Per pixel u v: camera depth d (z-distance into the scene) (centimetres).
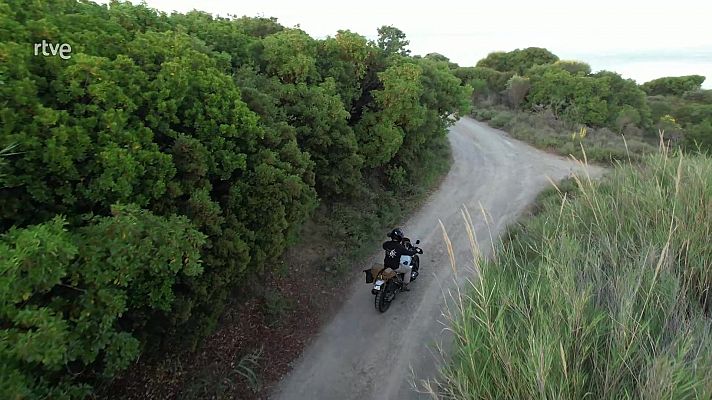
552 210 966
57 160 464
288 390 686
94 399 571
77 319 391
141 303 516
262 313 830
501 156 2119
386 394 673
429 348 762
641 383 406
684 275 558
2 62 482
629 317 452
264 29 1680
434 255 1117
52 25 591
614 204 776
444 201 1525
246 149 769
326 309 895
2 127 440
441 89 1708
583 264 615
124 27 837
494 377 445
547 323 476
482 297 525
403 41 1742
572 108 3381
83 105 527
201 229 621
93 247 405
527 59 5994
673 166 871
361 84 1523
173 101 636
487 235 1220
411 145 1570
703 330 465
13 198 467
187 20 1195
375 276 868
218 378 672
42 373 403
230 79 773
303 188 827
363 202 1334
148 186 563
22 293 327
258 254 723
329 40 1423
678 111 4175
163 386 638
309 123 1108
